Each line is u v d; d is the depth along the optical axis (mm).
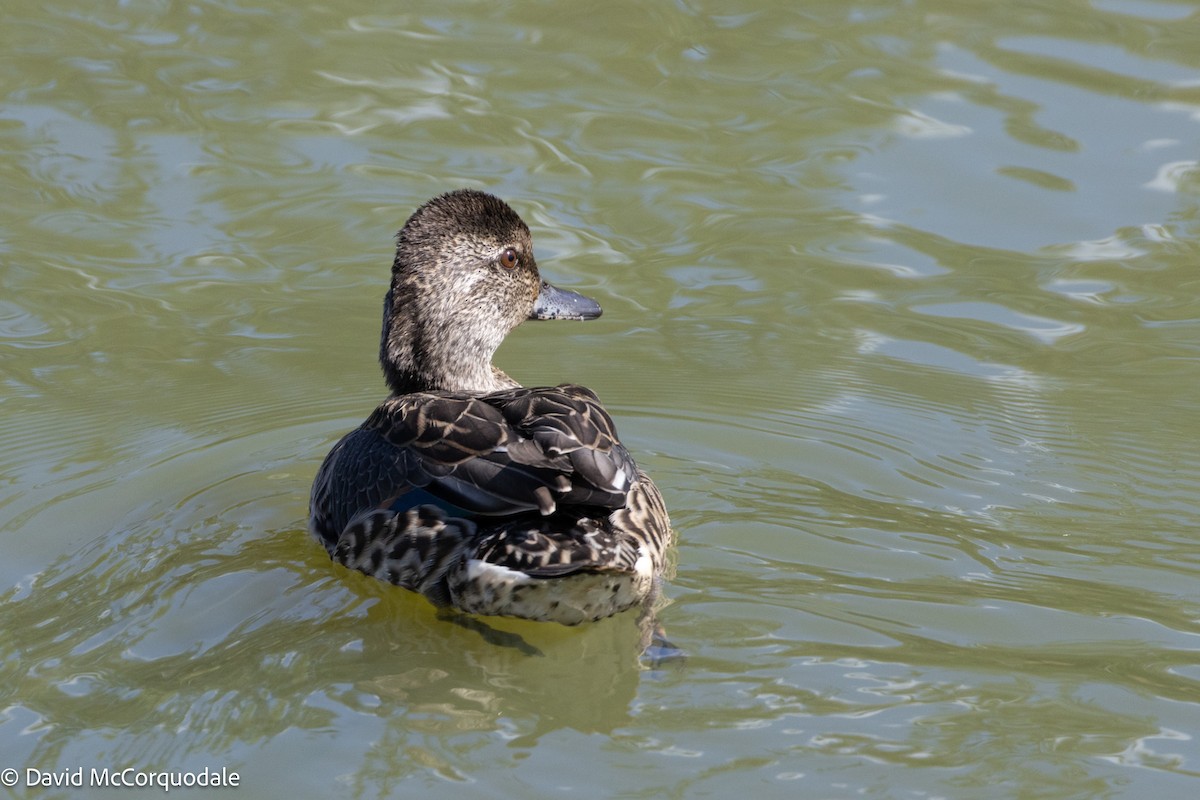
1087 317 14117
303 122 17188
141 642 9312
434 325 11383
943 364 13430
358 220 15453
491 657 9180
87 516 11078
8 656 9125
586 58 18734
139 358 13570
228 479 11719
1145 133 16625
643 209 15773
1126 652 8984
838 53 18641
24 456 11953
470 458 9141
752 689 8617
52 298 14281
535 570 8766
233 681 8883
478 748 8156
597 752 8062
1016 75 17859
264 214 15625
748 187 16078
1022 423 12406
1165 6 19453
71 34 18953
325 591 9875
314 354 13742
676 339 13992
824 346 13797
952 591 9750
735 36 19203
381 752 8117
